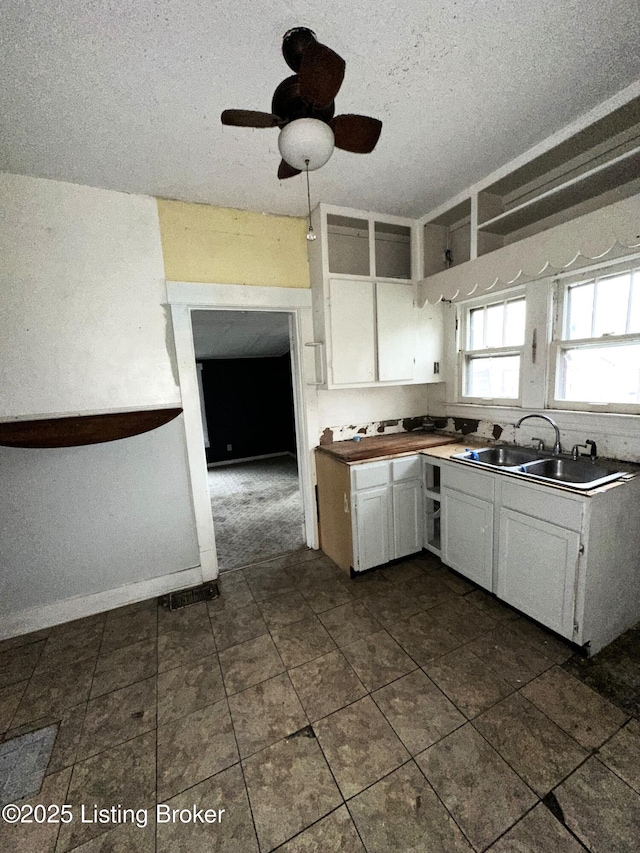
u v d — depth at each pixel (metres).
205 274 2.32
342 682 1.64
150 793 1.24
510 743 1.33
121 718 1.52
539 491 1.77
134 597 2.35
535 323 2.27
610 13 1.13
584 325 2.08
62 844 1.11
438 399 3.11
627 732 1.34
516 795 1.17
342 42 1.20
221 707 1.55
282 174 1.44
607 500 1.63
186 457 2.42
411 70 1.33
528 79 1.40
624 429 1.90
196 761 1.33
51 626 2.15
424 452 2.56
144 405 2.26
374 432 3.06
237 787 1.24
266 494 4.39
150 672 1.76
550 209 2.03
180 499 2.43
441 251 2.80
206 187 2.09
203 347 5.02
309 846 1.08
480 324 2.73
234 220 2.38
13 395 1.97
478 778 1.22
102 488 2.22
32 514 2.09
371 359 2.64
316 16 1.10
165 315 2.27
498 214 2.33
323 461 2.69
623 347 1.92
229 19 1.09
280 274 2.54
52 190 1.95
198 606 2.26
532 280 2.26
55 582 2.16
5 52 1.15
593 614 1.67
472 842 1.06
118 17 1.06
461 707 1.48
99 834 1.13
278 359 6.20
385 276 2.91
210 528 2.51
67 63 1.21
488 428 2.69
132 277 2.16
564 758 1.27
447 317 2.91
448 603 2.15
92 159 1.77
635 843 1.03
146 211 2.16
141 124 1.54
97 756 1.37
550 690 1.53
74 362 2.08
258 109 1.50
